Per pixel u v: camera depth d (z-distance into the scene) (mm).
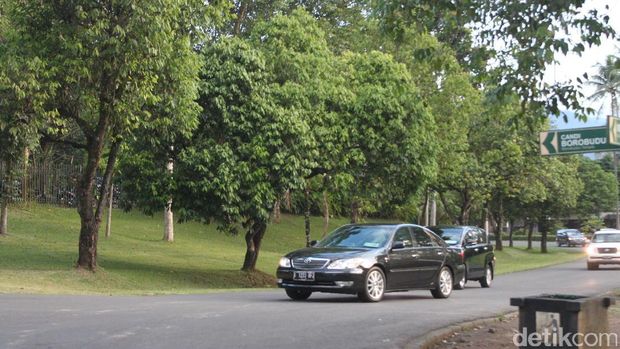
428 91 29016
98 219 18750
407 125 23797
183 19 17609
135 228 34719
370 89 23234
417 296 16094
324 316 10453
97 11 15961
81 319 9422
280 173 20859
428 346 8367
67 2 16391
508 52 9828
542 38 9219
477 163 33062
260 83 21375
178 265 24578
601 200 59844
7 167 24984
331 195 26516
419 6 10211
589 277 25531
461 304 13531
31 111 16781
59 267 20438
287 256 13547
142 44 16203
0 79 16000
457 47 10656
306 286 13070
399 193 24922
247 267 23609
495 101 10016
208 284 21078
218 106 20438
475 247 20469
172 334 8422
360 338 8633
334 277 12820
